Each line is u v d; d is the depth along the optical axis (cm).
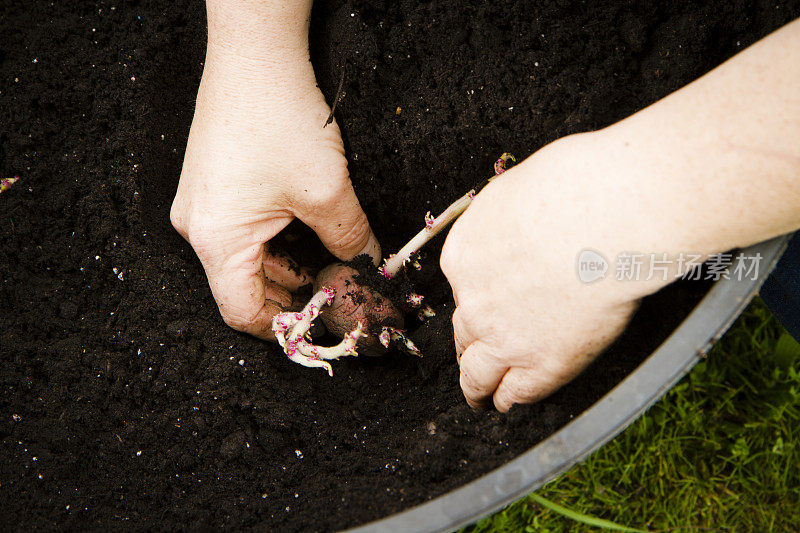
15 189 67
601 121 60
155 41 67
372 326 65
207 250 61
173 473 62
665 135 51
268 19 60
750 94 49
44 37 69
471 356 57
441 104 63
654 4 59
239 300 63
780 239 51
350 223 63
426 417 63
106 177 67
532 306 53
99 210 66
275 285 67
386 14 63
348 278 65
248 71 61
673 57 59
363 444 63
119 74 68
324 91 64
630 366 57
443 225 63
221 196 61
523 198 53
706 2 59
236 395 64
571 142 53
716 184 49
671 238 50
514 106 61
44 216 67
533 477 52
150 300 65
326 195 61
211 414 63
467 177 65
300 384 65
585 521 71
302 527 57
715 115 50
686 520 73
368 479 59
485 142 63
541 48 61
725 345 76
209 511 60
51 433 62
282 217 63
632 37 60
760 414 75
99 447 62
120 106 67
